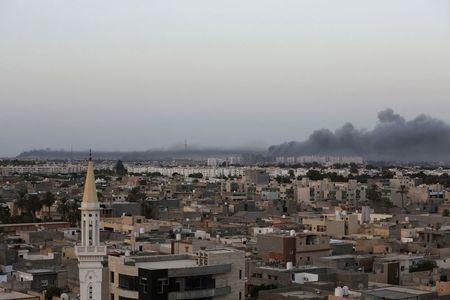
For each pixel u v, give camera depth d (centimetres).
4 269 18712
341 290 13875
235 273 14738
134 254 16788
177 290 14012
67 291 17100
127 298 14275
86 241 12375
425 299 13588
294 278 17150
